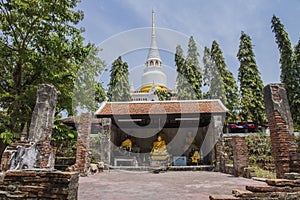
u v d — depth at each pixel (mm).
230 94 20406
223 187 6512
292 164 6277
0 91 11711
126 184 7141
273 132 6934
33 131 7348
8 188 3803
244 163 9586
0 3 11500
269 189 4195
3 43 12234
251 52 22531
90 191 5789
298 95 20953
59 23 12492
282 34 22891
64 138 12258
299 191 4203
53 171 3875
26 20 11766
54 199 3693
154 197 5031
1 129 10500
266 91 7391
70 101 12109
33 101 11484
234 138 10031
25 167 6488
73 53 12875
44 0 11484
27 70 12680
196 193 5547
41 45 12070
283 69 22312
